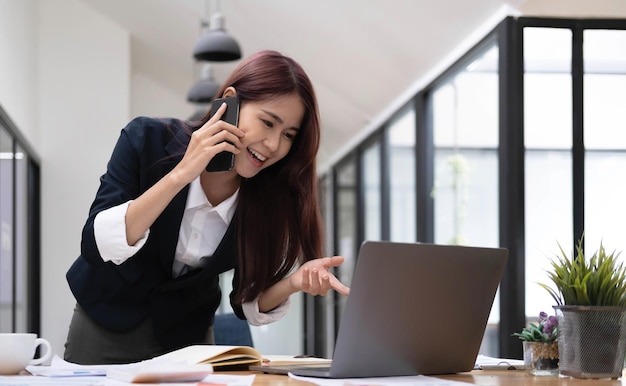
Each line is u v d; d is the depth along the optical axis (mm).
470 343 1683
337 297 9109
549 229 4406
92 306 1867
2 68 4766
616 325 1557
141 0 6871
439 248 1556
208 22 6910
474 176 5051
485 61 4871
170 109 9211
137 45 7926
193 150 1660
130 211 1657
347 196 9242
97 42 7301
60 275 6969
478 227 4969
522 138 4422
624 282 1603
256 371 1607
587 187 4402
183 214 1832
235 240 1909
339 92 7215
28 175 6367
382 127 7582
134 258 1842
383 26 5391
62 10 7262
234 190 1903
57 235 7012
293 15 5996
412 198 6516
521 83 4441
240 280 1947
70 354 1900
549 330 1655
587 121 4418
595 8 4336
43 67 7191
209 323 2012
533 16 4449
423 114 6250
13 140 5457
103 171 7152
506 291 4398
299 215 1942
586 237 4379
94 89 7242
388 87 6496
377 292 1486
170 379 1334
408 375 1592
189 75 8758
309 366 1665
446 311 1608
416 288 1541
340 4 5359
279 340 10523
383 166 7559
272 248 1936
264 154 1765
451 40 5086
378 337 1511
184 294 1896
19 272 5816
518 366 1808
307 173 1929
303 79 1787
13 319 5488
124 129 1863
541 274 4395
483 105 4891
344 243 9375
